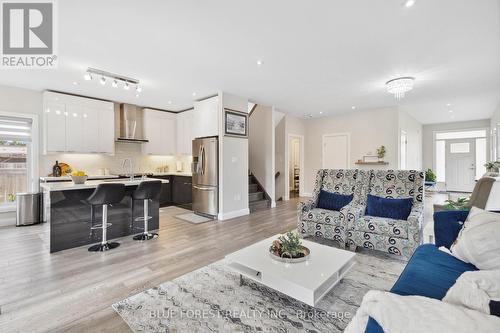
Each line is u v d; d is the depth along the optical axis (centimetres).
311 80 408
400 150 614
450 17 229
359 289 213
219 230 399
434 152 894
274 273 180
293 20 235
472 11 219
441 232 202
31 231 390
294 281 168
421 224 277
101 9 216
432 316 80
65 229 312
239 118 508
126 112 575
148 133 605
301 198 751
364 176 345
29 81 406
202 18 231
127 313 179
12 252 300
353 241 300
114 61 329
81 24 240
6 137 432
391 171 330
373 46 288
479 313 82
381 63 337
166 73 374
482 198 220
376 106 606
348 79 402
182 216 500
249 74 381
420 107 623
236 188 504
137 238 351
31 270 249
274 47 290
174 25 243
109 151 530
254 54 310
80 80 402
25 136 450
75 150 482
